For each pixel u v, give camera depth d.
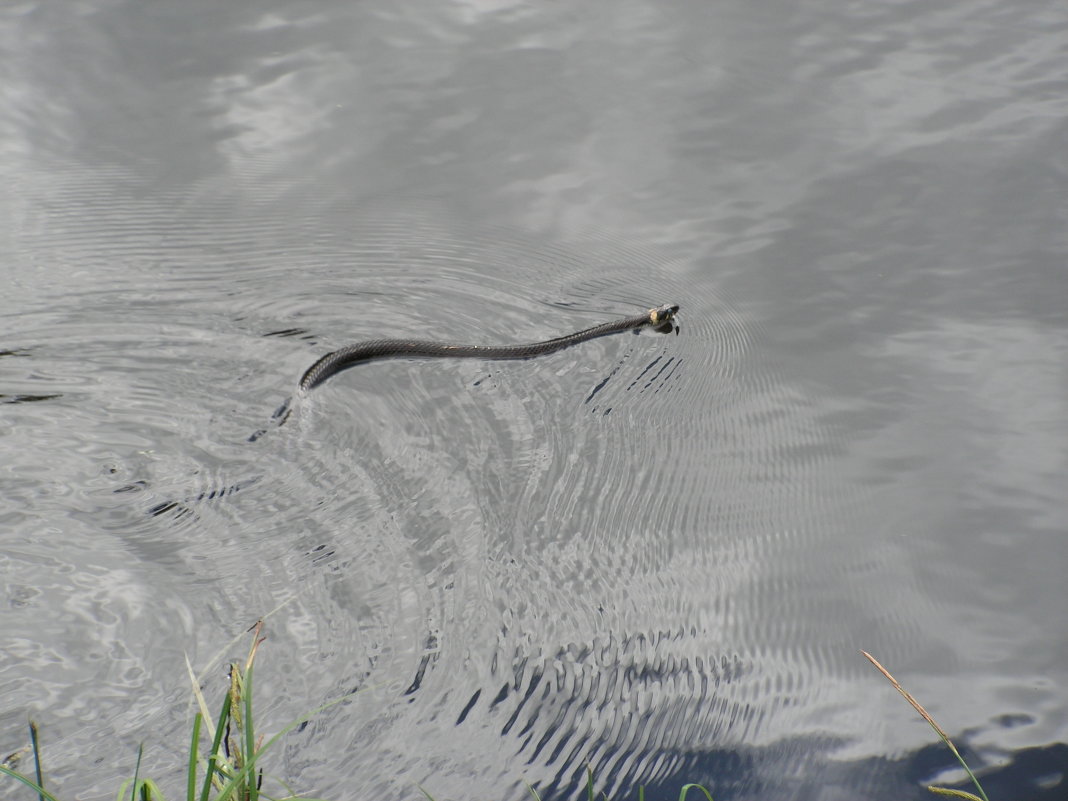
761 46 25.12
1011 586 12.49
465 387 15.54
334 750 9.80
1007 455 14.37
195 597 11.48
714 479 14.09
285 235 18.72
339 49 24.14
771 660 11.48
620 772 9.95
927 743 10.59
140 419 14.39
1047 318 16.88
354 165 20.70
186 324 16.44
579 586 12.14
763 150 21.47
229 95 22.44
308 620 11.27
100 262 17.67
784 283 17.98
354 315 17.02
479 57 24.16
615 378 16.03
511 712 10.40
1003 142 21.59
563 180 20.52
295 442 14.15
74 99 21.98
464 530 12.77
